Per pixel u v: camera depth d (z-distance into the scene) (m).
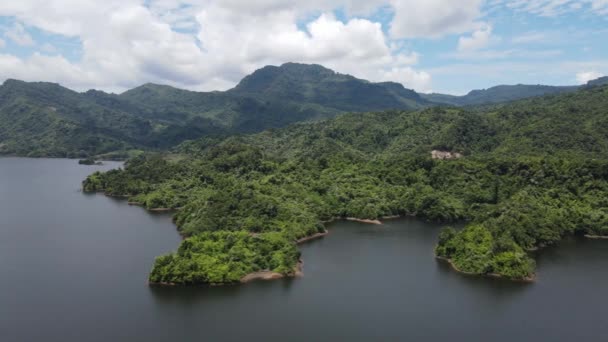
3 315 119.19
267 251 154.50
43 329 112.25
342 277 147.88
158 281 139.12
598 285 143.25
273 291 135.25
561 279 148.38
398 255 172.88
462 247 162.50
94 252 171.00
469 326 115.88
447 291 137.50
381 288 139.00
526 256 155.12
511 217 189.38
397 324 116.25
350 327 114.25
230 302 127.38
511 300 131.50
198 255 145.62
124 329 112.31
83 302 126.62
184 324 114.88
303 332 111.50
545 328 115.44
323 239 195.75
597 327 116.00
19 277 145.00
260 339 108.19
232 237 158.88
